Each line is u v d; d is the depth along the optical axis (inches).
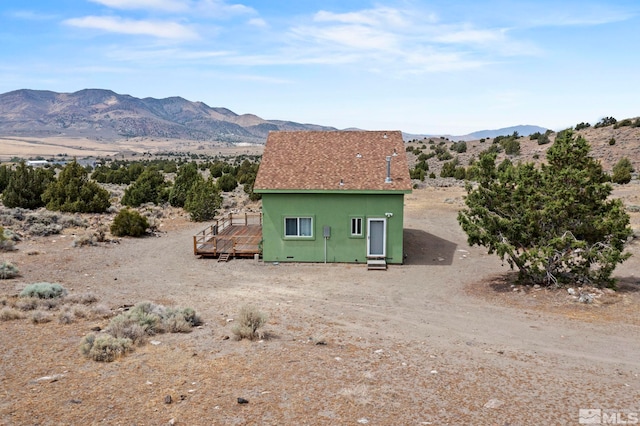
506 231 725.3
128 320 508.7
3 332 490.9
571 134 736.3
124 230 1158.3
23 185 1513.3
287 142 1069.8
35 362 416.5
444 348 486.6
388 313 618.8
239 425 318.3
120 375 394.6
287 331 532.4
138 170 2925.7
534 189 716.7
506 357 461.4
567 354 471.5
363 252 929.5
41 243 1023.0
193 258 964.0
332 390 376.2
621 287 710.5
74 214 1391.5
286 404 350.0
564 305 639.1
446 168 2965.1
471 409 348.8
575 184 697.6
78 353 438.9
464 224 737.0
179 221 1425.9
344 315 606.9
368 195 911.7
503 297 689.0
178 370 408.5
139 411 333.7
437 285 769.6
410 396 368.5
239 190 2319.1
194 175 1759.4
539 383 398.6
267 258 935.0
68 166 1507.1
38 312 539.8
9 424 311.1
